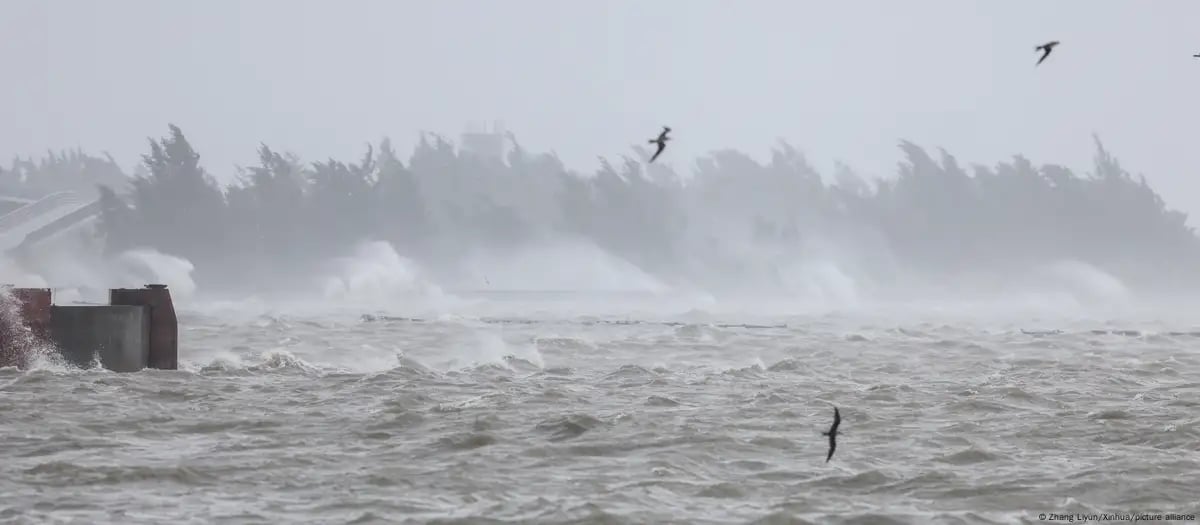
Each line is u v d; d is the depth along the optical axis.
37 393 99.50
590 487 68.00
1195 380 121.38
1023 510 64.44
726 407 98.75
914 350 159.25
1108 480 70.25
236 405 97.06
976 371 131.88
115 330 114.75
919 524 61.34
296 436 83.31
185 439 82.00
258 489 66.81
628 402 101.62
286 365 127.06
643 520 61.09
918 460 76.56
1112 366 136.75
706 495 66.75
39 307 112.69
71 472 69.81
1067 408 99.81
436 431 85.56
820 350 158.75
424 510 62.62
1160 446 81.62
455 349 155.00
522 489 67.56
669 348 160.62
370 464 73.56
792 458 77.00
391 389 108.31
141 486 67.12
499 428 86.00
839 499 66.19
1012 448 81.00
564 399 102.62
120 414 90.88
